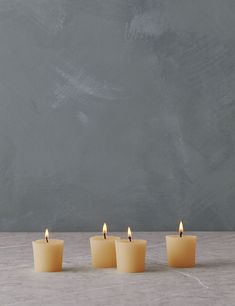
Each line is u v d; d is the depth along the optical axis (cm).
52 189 245
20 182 245
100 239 177
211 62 241
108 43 242
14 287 152
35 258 169
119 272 167
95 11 242
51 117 244
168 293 146
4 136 245
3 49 245
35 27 244
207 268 172
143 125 243
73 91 243
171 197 243
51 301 140
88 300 140
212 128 242
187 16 241
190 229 243
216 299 141
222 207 243
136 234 234
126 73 242
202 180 243
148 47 242
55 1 243
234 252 196
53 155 245
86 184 244
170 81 242
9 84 245
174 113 242
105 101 243
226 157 242
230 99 241
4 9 244
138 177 243
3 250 201
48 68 244
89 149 244
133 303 138
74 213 245
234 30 241
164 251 197
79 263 179
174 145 243
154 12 242
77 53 243
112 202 244
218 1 241
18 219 246
